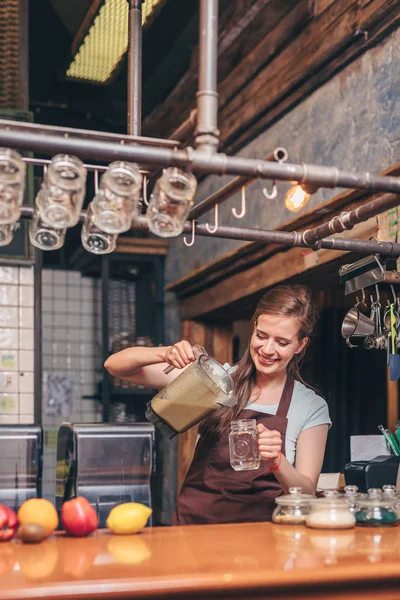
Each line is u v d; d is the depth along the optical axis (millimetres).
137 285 5875
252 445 2037
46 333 6016
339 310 5262
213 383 2064
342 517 1992
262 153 4277
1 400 4035
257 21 4086
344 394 5242
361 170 3342
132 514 1911
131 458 2088
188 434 5391
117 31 4215
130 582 1411
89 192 5801
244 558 1609
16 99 4172
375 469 2543
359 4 3271
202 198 5113
